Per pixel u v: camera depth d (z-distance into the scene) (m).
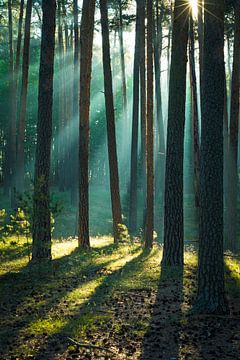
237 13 20.52
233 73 20.69
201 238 9.33
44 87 14.80
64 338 7.90
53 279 12.30
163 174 32.88
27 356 7.16
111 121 20.36
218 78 9.20
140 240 22.22
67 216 28.72
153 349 7.43
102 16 20.11
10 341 7.79
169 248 14.08
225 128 24.92
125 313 9.26
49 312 9.36
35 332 8.18
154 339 7.84
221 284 9.23
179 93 13.70
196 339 7.82
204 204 9.27
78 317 9.02
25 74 26.94
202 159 9.31
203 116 9.28
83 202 18.05
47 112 14.77
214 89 9.20
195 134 27.86
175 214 14.02
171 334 8.07
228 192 21.08
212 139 9.19
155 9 35.19
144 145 24.64
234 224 20.92
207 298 9.20
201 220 9.34
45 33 14.75
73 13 32.94
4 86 45.97
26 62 26.84
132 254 16.58
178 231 14.03
